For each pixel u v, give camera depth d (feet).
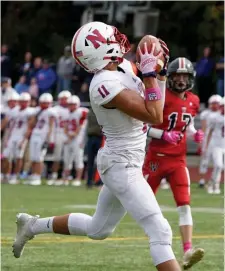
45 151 148.97
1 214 90.33
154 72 43.70
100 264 59.62
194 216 92.27
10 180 151.64
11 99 149.38
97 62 44.88
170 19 192.54
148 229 44.37
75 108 146.72
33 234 51.44
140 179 45.11
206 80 169.17
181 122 63.26
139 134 45.37
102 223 48.44
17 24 212.23
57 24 211.00
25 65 183.11
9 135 150.51
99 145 131.34
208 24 188.85
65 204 103.55
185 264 55.26
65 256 63.21
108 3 176.65
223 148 136.05
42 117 145.79
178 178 61.31
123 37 45.39
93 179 140.05
